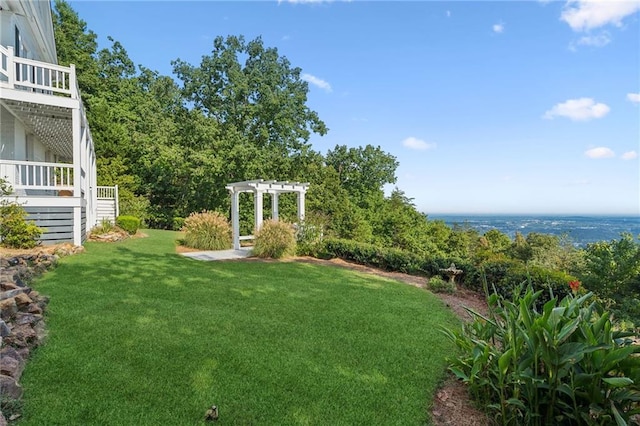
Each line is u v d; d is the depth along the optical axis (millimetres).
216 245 11852
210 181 21438
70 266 7043
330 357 3574
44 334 3557
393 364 3516
